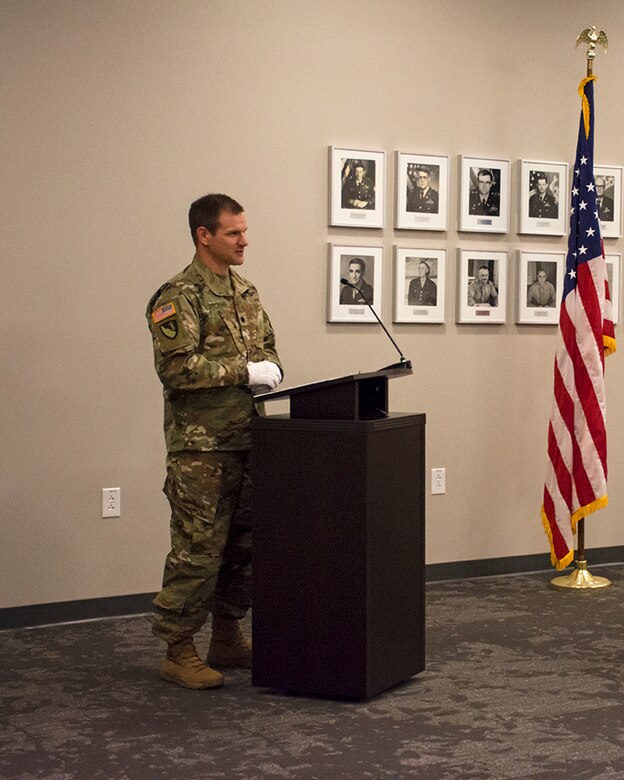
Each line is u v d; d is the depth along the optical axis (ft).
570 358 17.33
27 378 15.05
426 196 17.62
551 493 17.40
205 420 11.96
